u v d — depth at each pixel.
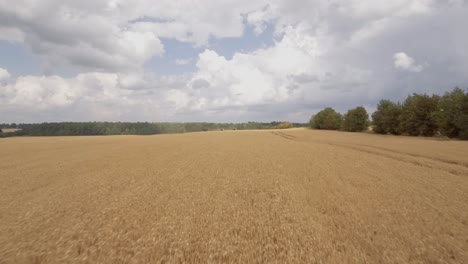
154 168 22.08
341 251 6.73
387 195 12.99
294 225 8.70
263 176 18.12
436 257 6.54
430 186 15.27
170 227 8.51
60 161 27.45
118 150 40.31
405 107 72.94
